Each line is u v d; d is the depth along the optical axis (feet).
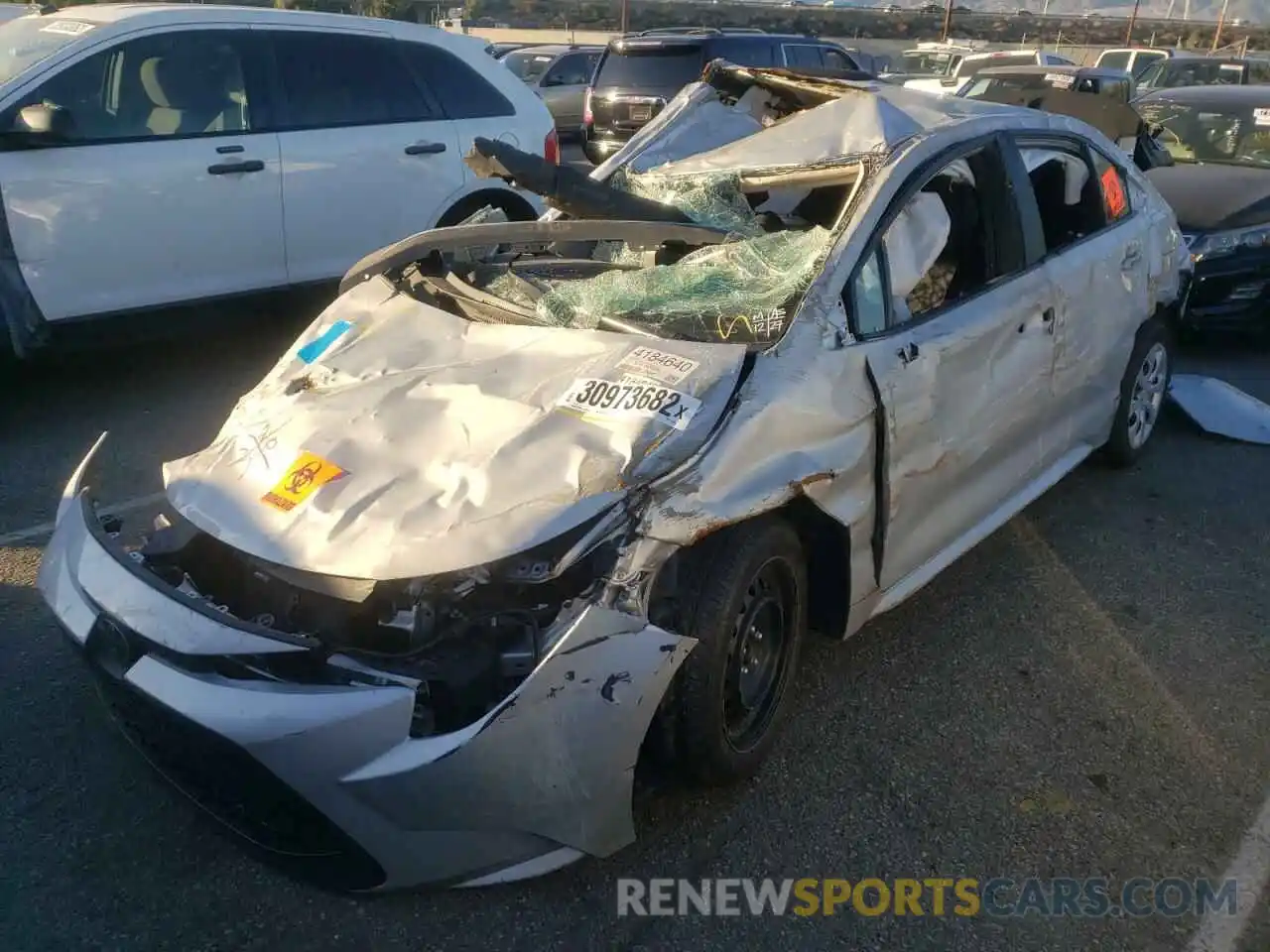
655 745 9.25
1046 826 9.72
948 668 12.03
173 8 19.71
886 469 10.58
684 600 8.98
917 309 12.30
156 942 8.30
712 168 13.02
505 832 8.07
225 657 8.00
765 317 10.35
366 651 8.30
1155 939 8.57
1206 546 15.11
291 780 7.76
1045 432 14.08
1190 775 10.43
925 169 11.68
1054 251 13.99
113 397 20.15
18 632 12.28
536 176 12.39
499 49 78.74
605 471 8.57
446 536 8.31
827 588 10.68
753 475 9.06
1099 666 12.16
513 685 8.20
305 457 9.43
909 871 9.18
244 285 20.31
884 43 133.90
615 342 10.18
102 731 10.66
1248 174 25.61
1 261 17.39
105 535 9.42
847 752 10.61
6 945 8.23
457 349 10.77
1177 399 19.98
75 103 18.11
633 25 144.56
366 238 21.80
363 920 8.53
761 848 9.37
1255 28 184.55
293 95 20.58
